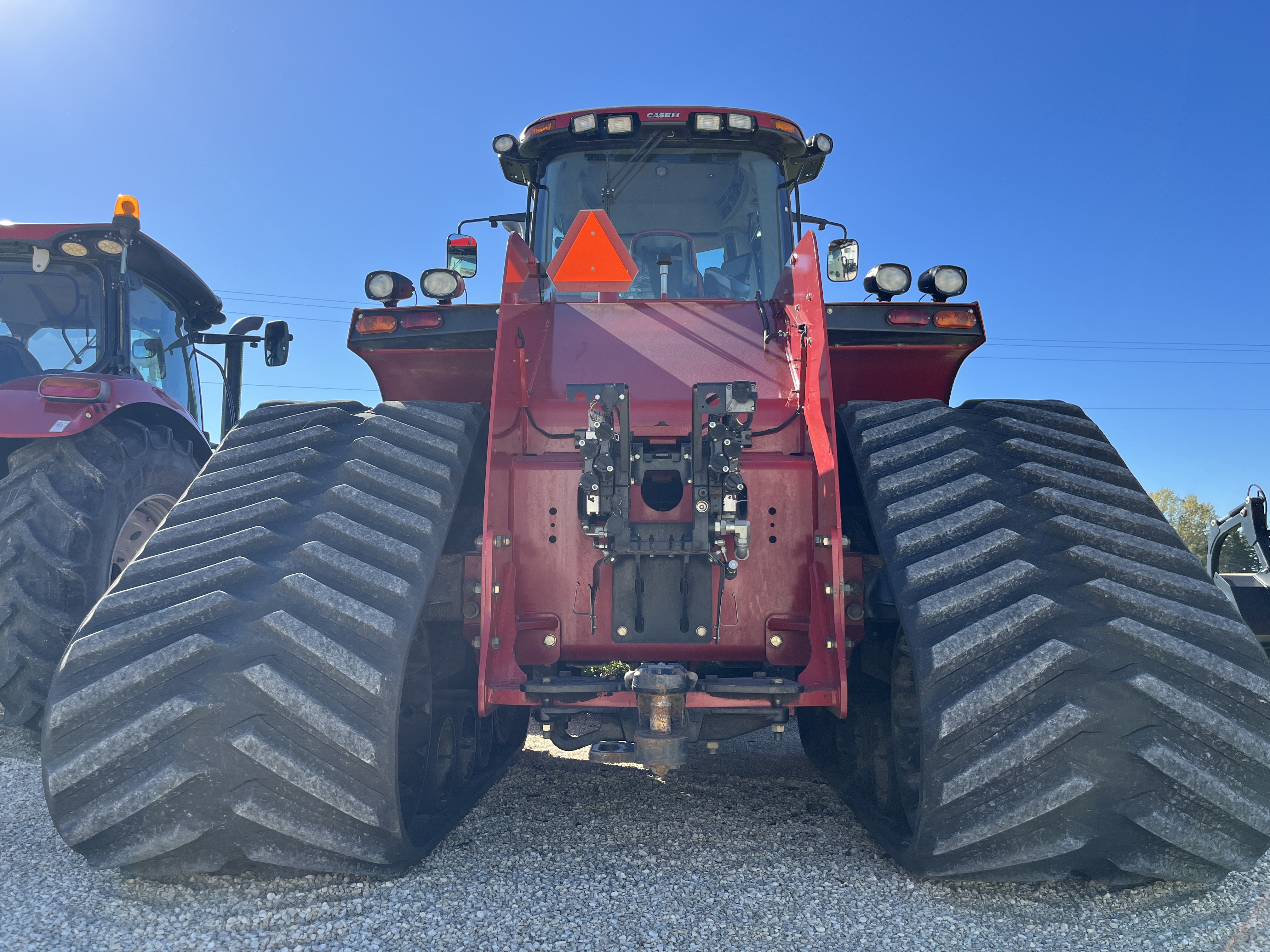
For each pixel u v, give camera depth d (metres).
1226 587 4.43
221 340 5.48
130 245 4.62
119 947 1.96
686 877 2.40
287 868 2.35
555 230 4.16
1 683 3.59
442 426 2.84
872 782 2.94
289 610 2.17
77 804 2.04
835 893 2.28
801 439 2.89
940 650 2.10
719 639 2.68
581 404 2.97
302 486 2.53
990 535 2.31
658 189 4.13
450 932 2.05
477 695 3.18
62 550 3.67
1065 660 2.06
